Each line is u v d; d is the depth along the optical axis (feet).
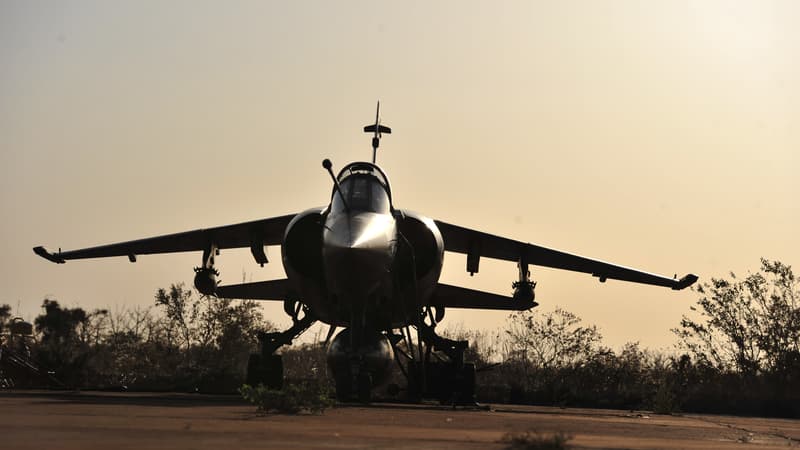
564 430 42.19
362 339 68.33
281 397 47.19
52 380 109.70
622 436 40.06
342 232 62.23
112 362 161.99
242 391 47.09
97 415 40.70
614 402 108.37
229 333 153.99
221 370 116.16
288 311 80.69
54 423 34.99
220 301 159.63
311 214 71.05
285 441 29.78
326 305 72.23
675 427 49.96
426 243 72.49
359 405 63.21
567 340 137.80
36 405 48.47
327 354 73.97
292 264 70.23
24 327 195.11
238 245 89.61
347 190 68.23
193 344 158.10
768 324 135.74
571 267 92.17
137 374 145.48
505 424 44.98
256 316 160.15
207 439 29.71
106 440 28.43
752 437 43.50
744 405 109.70
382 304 71.61
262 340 79.05
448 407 72.02
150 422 36.86
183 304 160.86
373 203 67.46
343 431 35.14
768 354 133.49
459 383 77.77
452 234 85.97
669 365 137.59
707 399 111.55
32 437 28.86
